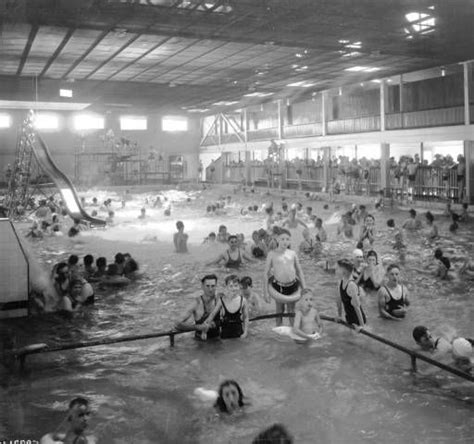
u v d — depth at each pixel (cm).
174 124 4625
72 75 2648
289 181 3531
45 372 684
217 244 1628
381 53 2183
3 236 915
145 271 1277
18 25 1634
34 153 2322
